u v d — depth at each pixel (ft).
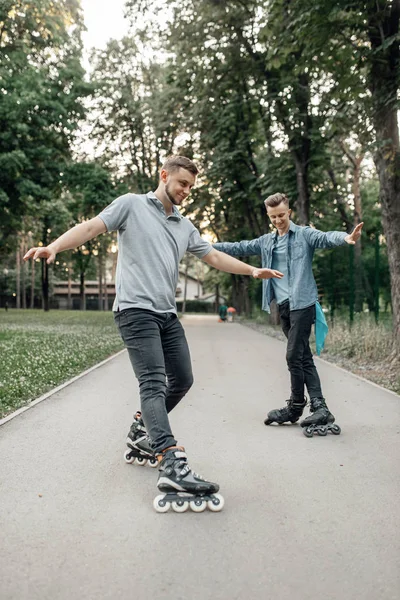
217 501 10.40
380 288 60.54
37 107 69.87
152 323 11.73
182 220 12.62
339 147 86.99
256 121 77.20
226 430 17.02
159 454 10.96
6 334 56.08
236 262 13.48
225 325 101.71
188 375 12.46
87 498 11.03
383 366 32.45
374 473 12.75
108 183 82.48
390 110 33.35
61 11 62.13
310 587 7.56
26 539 9.04
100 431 16.76
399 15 32.91
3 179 71.87
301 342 17.03
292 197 69.46
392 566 8.20
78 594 7.33
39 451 14.48
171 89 78.18
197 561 8.31
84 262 207.62
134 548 8.74
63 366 30.94
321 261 70.79
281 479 12.29
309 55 37.96
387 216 34.45
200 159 91.15
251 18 62.75
